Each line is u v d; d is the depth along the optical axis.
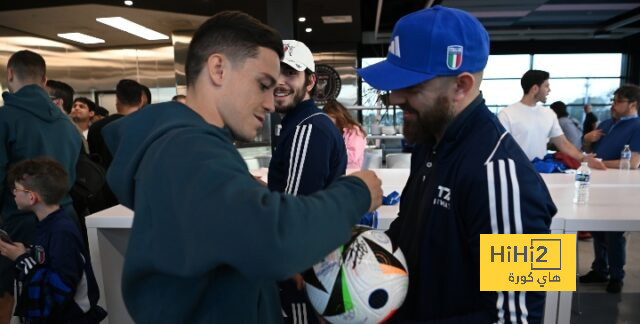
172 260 0.52
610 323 2.43
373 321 0.76
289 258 0.48
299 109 1.42
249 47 0.66
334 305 0.76
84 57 7.23
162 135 0.62
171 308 0.59
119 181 0.66
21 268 1.56
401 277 0.77
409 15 0.78
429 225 0.77
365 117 4.99
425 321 0.77
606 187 2.17
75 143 2.13
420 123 0.78
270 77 0.69
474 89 0.75
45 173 1.63
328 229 0.53
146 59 7.18
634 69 8.84
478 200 0.68
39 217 1.68
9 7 4.66
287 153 1.38
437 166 0.78
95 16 5.13
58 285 1.54
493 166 0.67
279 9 3.08
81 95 7.20
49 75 6.49
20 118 1.85
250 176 0.58
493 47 9.27
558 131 3.12
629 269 3.22
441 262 0.75
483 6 6.57
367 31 8.08
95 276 1.77
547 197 0.70
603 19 7.62
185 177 0.52
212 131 0.61
